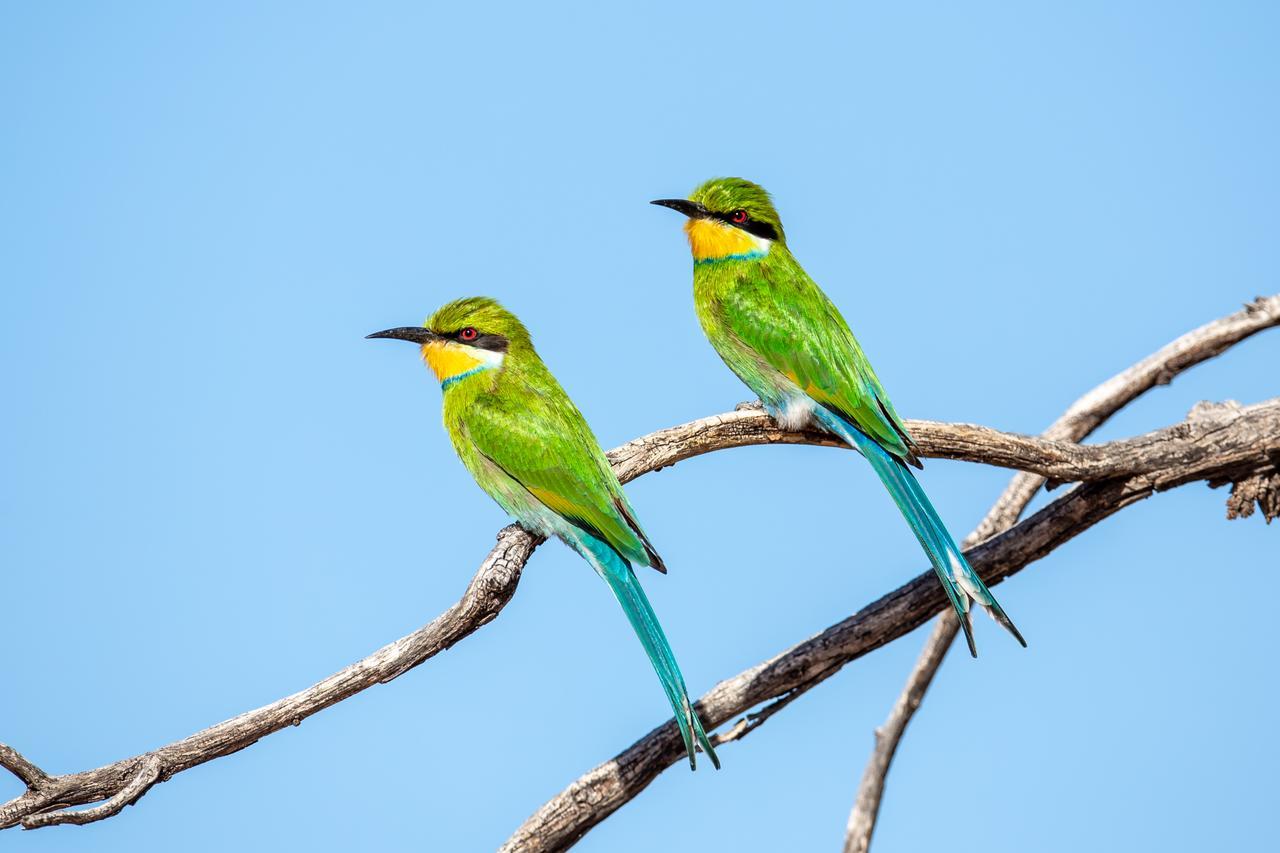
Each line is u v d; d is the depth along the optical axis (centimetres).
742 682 1006
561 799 965
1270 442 1057
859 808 1156
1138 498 1061
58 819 812
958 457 1071
